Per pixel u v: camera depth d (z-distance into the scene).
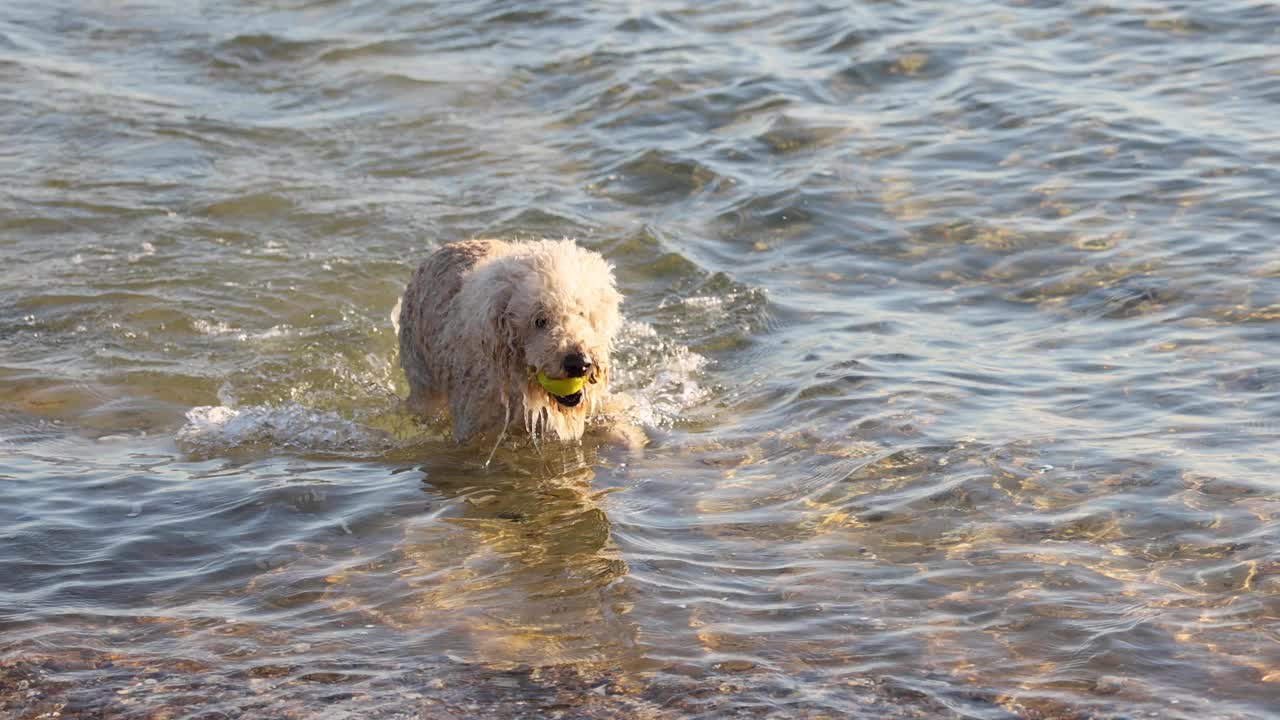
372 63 18.41
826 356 10.70
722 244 13.02
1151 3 18.33
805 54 17.77
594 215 13.75
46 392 10.84
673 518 8.51
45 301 12.35
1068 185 13.41
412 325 10.80
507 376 9.52
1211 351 10.09
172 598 7.72
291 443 10.10
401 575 7.91
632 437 9.88
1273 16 17.44
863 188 13.84
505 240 11.96
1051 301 11.30
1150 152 13.94
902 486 8.58
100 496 9.06
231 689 6.78
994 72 16.52
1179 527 7.79
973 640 6.88
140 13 20.81
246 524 8.64
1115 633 6.83
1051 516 8.05
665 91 16.88
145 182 14.85
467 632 7.24
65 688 6.81
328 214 14.01
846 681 6.60
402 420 10.66
